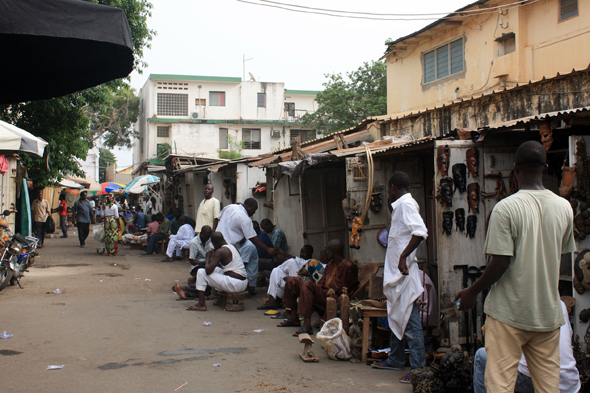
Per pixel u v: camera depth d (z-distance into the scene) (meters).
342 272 6.09
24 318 6.42
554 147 4.97
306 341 4.81
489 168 5.04
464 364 3.99
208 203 9.64
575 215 3.93
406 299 4.40
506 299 2.86
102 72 4.52
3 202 10.23
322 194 8.68
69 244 17.14
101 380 4.21
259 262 9.03
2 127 7.98
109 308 7.17
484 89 12.09
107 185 30.16
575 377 3.41
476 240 4.98
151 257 13.76
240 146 34.50
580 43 10.05
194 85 35.25
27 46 4.16
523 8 11.34
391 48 15.03
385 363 4.68
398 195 4.62
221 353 5.06
